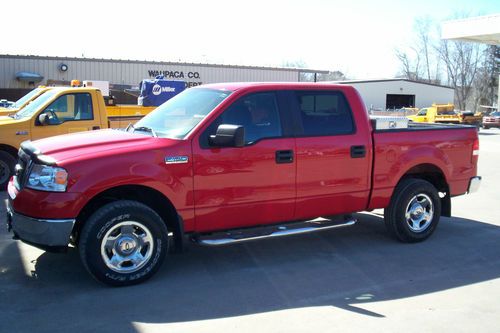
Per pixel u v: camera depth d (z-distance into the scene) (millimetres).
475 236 7148
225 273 5516
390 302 4781
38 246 4859
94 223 4801
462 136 6988
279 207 5719
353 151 6066
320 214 6039
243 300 4789
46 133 9961
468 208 9148
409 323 4328
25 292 4875
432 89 57375
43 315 4387
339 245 6621
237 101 5516
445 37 27812
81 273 5387
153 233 5082
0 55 34750
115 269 4945
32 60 35688
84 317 4359
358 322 4336
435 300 4848
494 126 41750
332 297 4891
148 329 4156
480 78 81875
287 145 5660
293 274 5516
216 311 4531
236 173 5398
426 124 7730
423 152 6598
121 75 38438
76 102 10266
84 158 4793
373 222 7824
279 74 44156
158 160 5023
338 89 6117
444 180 6965
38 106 10125
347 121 6117
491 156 18125
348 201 6168
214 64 41344
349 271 5633
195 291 4984
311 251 6348
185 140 5188
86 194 4738
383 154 6305
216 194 5328
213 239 5438
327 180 5949
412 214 6680
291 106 5789
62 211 4684
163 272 5504
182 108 5816
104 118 10578
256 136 5551
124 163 4879
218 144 5129
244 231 5723
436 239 6973
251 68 43031
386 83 55312
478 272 5656
